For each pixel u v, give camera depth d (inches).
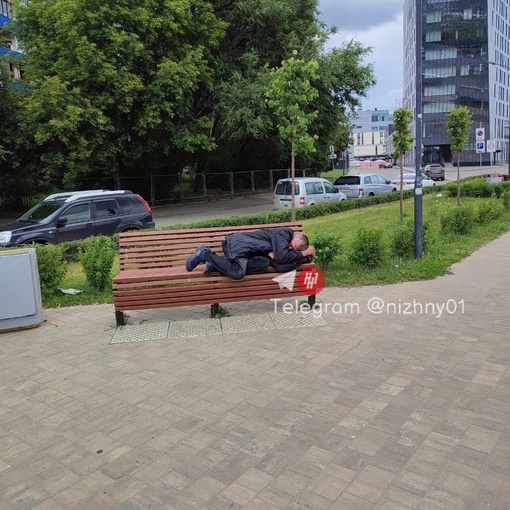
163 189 1163.9
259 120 951.0
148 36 876.6
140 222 539.5
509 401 153.7
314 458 128.2
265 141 1306.6
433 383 167.3
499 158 3649.1
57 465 130.1
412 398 157.4
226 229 273.9
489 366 179.2
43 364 197.6
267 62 1016.2
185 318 249.9
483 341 203.2
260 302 270.5
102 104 850.1
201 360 194.1
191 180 1295.5
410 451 129.6
